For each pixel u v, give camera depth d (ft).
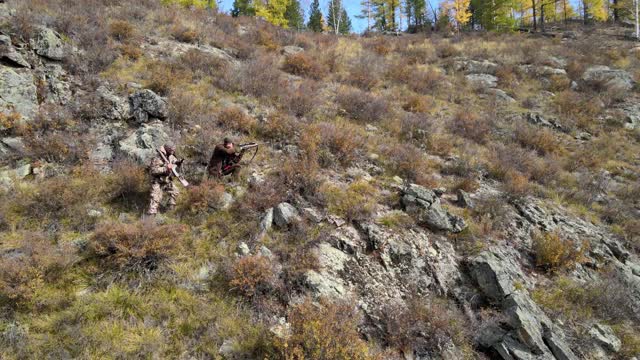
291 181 23.06
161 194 20.56
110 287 15.31
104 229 16.88
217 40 46.78
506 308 17.62
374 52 61.72
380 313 16.83
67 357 12.51
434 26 126.93
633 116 43.83
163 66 35.06
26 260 15.03
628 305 19.84
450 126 38.19
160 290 15.67
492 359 16.30
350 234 20.36
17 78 25.41
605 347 17.53
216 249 18.31
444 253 20.51
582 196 29.66
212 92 33.12
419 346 15.78
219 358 13.57
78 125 25.36
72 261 15.93
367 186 24.34
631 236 26.45
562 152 36.76
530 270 21.25
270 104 34.19
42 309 14.15
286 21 107.04
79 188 20.02
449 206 24.48
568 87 51.47
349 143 27.96
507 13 114.11
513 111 44.34
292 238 19.24
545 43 74.64
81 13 39.50
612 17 131.75
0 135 22.67
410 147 30.78
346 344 13.64
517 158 32.60
